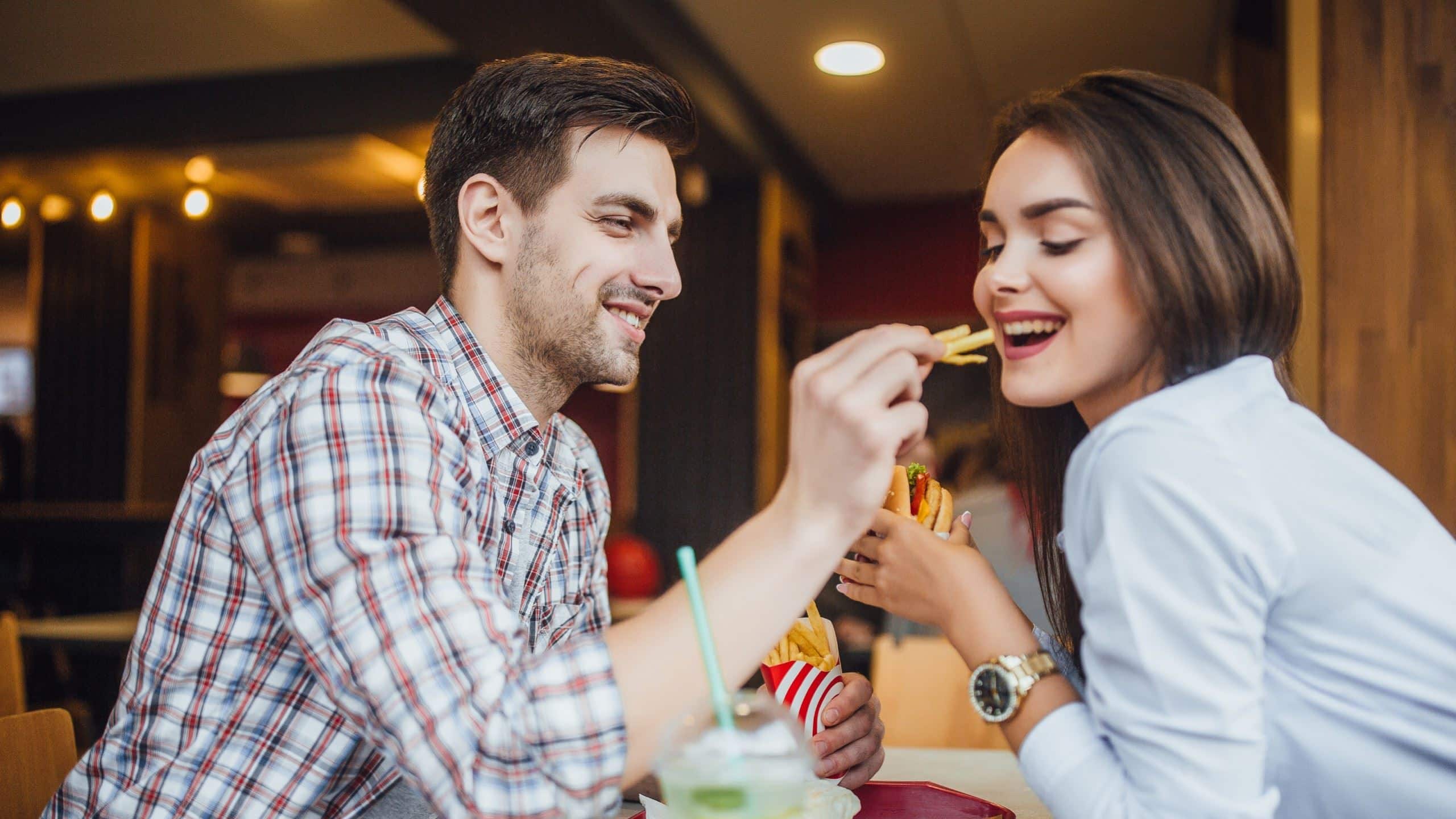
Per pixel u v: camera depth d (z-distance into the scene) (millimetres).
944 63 4137
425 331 1220
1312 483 808
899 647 2135
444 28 3387
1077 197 870
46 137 5020
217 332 6859
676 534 5156
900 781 1307
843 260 6129
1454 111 2301
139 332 6320
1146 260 852
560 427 1431
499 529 1186
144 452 6309
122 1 4027
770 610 873
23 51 4504
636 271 1219
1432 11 2328
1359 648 800
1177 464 776
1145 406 829
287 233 7066
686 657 860
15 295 8578
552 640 1322
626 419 5656
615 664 857
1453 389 2254
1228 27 3430
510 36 3439
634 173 1206
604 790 837
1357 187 2344
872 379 859
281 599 913
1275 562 780
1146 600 766
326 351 1028
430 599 863
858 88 4422
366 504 908
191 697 1022
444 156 1258
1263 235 871
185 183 6051
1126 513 784
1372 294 2318
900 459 970
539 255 1199
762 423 5051
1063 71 4203
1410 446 2268
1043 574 1160
